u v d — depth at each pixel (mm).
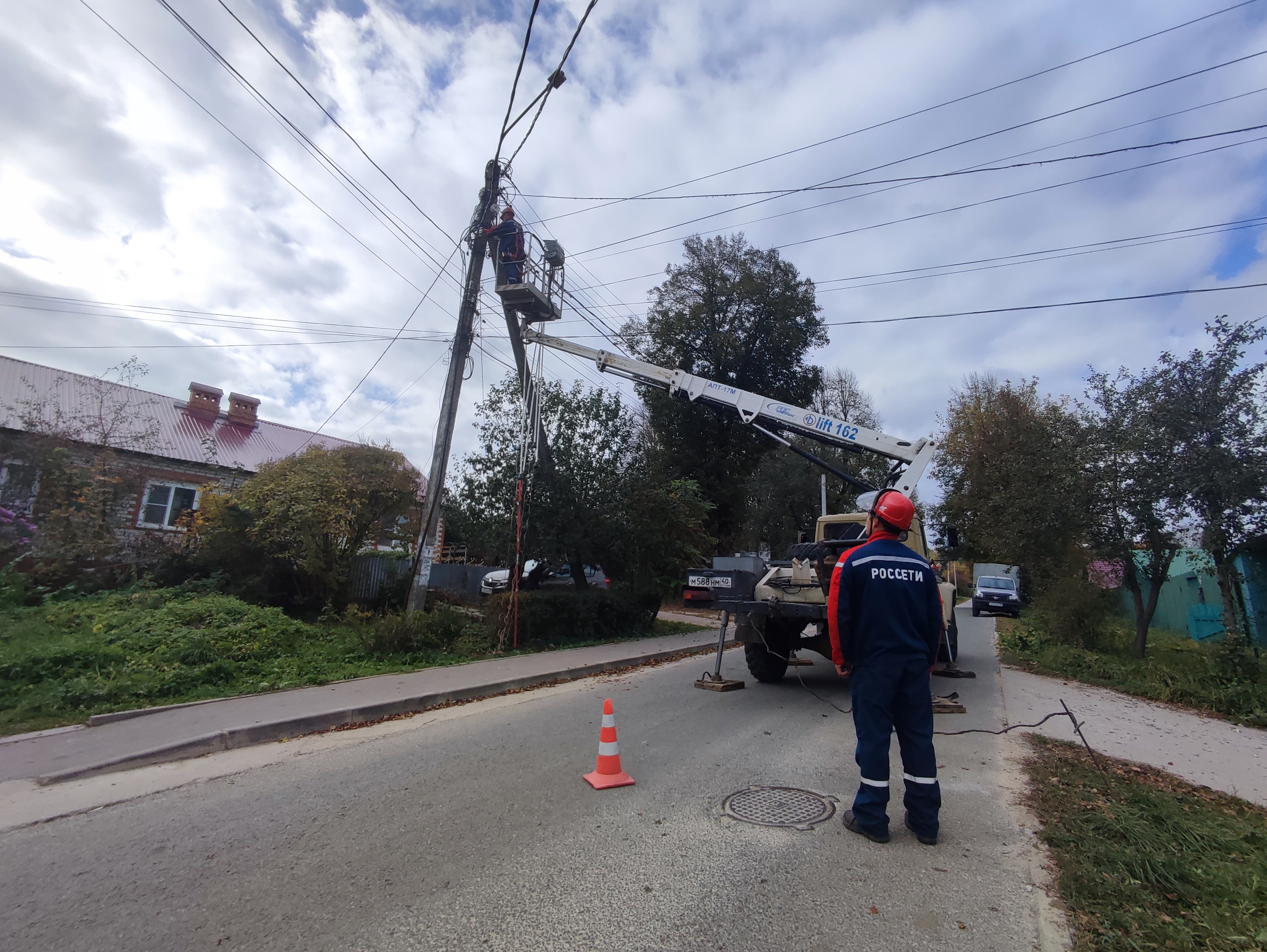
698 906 3174
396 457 14461
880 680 3977
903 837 3975
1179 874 3438
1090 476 11016
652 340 29203
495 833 4055
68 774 5172
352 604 13109
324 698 7633
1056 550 12773
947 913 3105
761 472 29516
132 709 6953
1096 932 2924
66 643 8203
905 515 4168
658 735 6473
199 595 11336
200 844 3938
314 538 12211
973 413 30172
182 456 20859
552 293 14156
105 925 3029
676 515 15336
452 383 12469
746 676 10305
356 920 3062
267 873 3545
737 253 28984
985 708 7887
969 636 17234
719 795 4734
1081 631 12898
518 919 3061
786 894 3285
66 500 11742
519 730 6727
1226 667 9133
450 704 8148
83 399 17875
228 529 12438
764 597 8930
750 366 29312
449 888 3363
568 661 10883
